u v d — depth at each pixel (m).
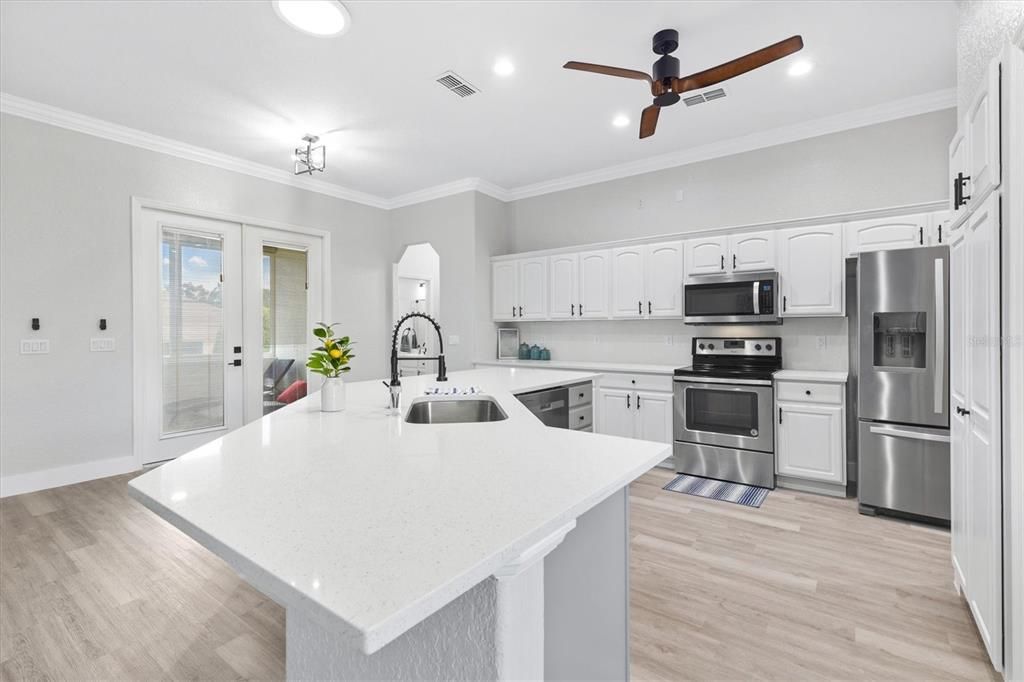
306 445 1.41
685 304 4.02
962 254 1.87
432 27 2.59
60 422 3.54
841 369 3.68
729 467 3.62
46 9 2.42
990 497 1.56
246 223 4.61
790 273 3.60
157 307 4.05
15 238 3.35
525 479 1.08
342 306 5.43
